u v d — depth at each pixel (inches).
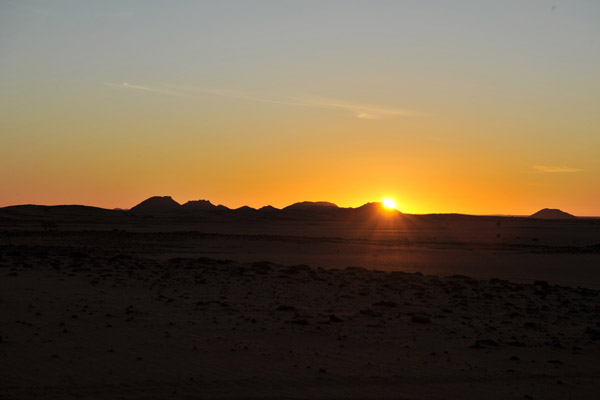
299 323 667.4
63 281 898.7
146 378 457.7
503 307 848.3
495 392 465.1
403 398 440.5
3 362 478.6
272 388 448.8
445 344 607.5
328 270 1237.1
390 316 740.7
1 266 1039.6
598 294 1039.6
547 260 1851.6
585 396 463.5
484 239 3535.9
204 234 2893.7
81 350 525.7
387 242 2775.6
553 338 655.1
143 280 951.0
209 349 547.5
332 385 462.0
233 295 852.0
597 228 6003.9
